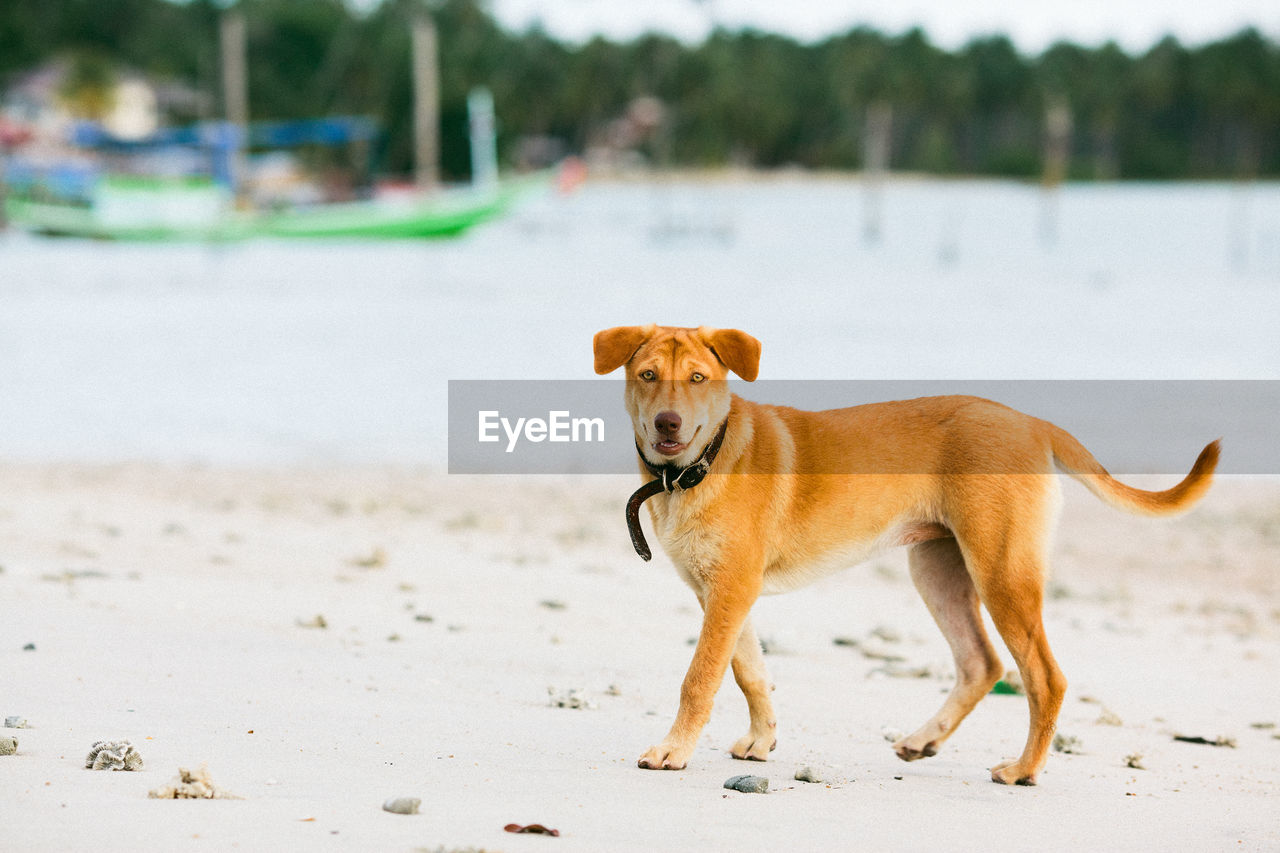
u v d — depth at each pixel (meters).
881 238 75.94
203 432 17.33
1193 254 64.31
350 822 3.92
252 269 51.16
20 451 15.43
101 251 58.50
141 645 6.56
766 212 100.94
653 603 8.79
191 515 11.58
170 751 4.70
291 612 7.77
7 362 23.83
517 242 70.06
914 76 125.81
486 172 71.31
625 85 118.25
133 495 12.64
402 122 101.75
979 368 23.84
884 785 5.00
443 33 107.38
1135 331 30.47
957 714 5.54
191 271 49.53
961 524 5.41
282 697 5.72
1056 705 5.22
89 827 3.73
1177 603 9.83
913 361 24.70
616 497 13.84
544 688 6.39
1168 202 121.62
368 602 8.26
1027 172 146.25
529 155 113.62
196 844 3.63
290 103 102.56
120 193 59.66
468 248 65.31
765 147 138.50
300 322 32.38
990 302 38.69
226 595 8.14
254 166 76.94
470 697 6.06
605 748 5.32
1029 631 5.29
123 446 16.08
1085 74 139.38
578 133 123.00
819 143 143.75
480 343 27.94
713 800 4.55
